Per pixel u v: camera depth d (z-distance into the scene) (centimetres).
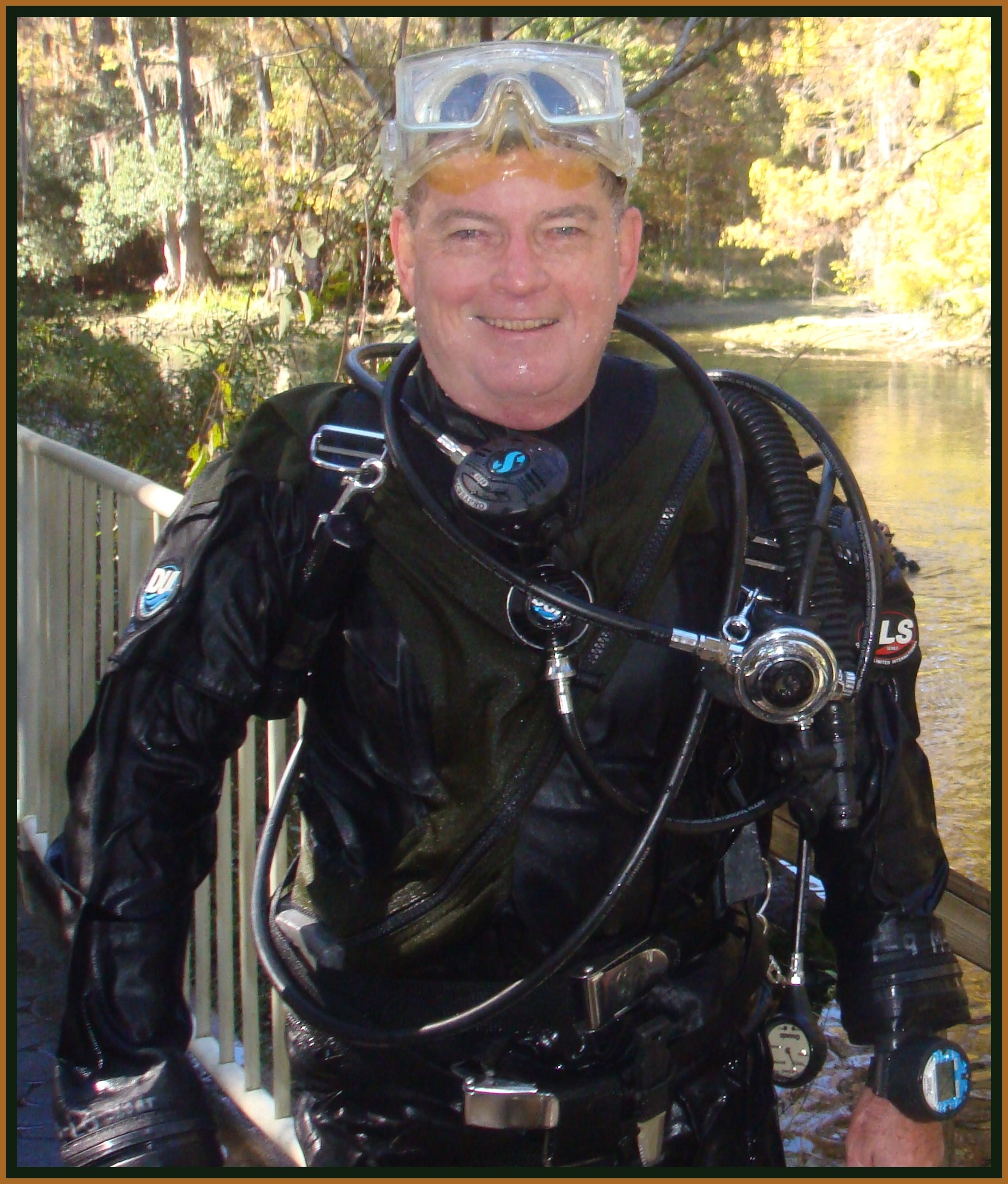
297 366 701
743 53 721
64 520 314
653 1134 138
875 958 145
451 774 131
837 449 141
